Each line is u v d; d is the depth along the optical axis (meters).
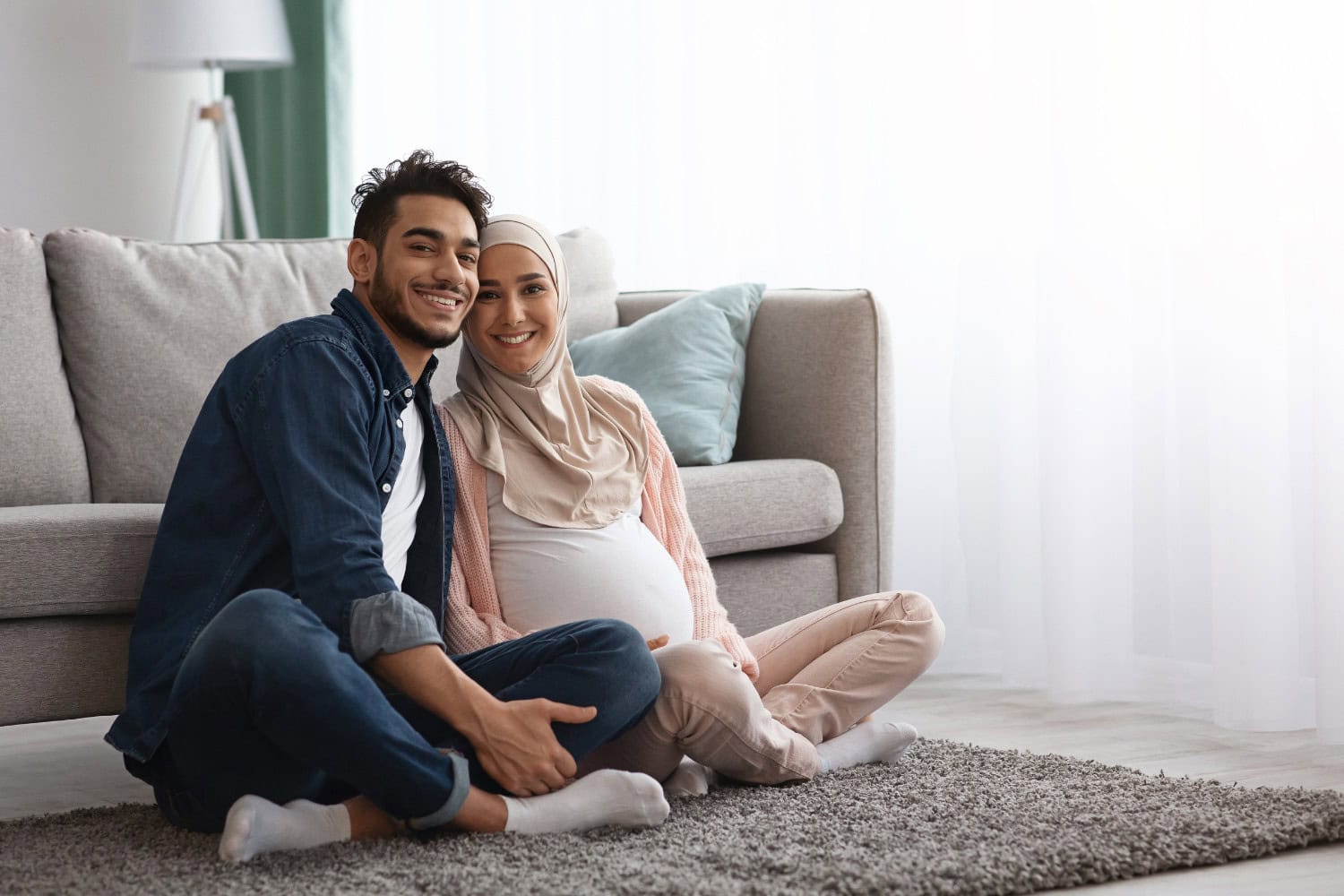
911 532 3.41
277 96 4.88
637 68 3.95
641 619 2.09
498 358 2.12
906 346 3.39
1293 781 2.29
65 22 4.84
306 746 1.60
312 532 1.71
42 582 2.00
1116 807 1.94
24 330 2.50
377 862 1.61
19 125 4.78
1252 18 2.70
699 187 3.81
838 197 3.51
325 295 2.80
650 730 1.91
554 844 1.69
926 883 1.59
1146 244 2.92
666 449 2.30
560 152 4.22
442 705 1.70
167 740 1.74
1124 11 2.91
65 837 1.81
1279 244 2.68
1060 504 2.96
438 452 1.98
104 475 2.54
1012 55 3.13
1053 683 2.96
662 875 1.59
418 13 4.65
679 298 3.17
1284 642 2.66
